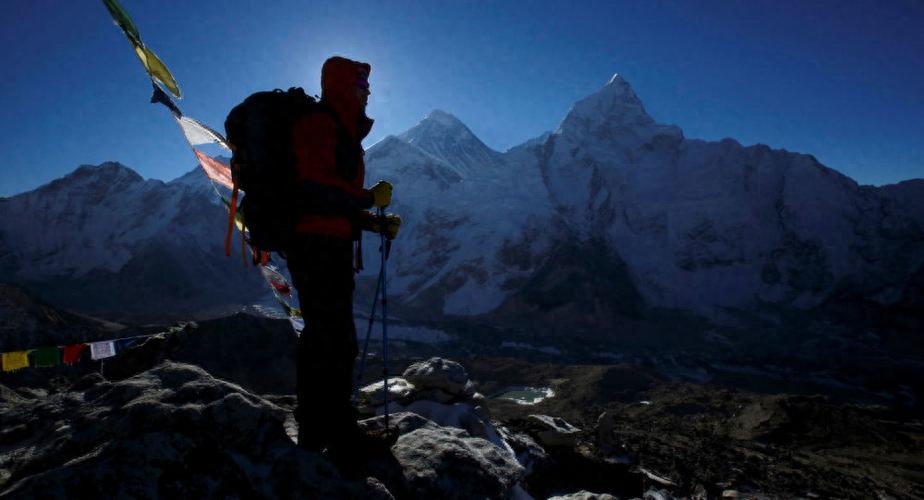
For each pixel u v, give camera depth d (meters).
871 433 35.59
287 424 3.67
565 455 9.05
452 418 6.71
